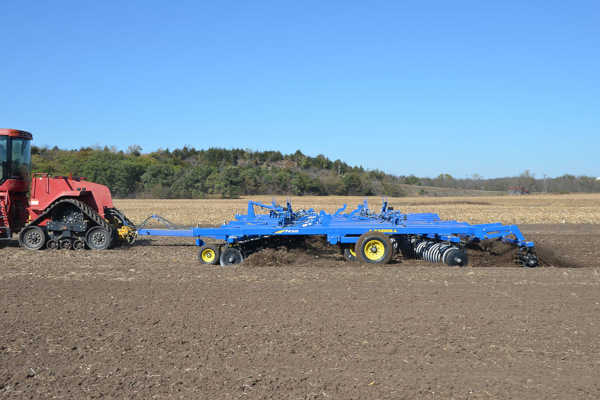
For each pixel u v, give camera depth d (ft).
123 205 142.31
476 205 155.63
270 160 338.54
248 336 20.81
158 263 39.24
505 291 27.91
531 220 89.81
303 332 21.24
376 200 202.49
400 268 35.29
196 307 25.09
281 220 40.16
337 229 38.45
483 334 20.95
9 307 25.41
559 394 15.80
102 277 32.55
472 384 16.49
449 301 25.81
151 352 19.22
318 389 16.21
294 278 31.63
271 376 17.10
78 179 49.75
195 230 38.73
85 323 22.72
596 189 347.15
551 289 28.40
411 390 16.11
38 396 15.81
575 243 54.13
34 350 19.53
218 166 284.41
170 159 295.48
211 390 16.12
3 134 45.98
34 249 46.44
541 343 20.01
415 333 21.07
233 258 38.22
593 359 18.51
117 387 16.34
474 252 39.37
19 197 48.11
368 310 24.27
